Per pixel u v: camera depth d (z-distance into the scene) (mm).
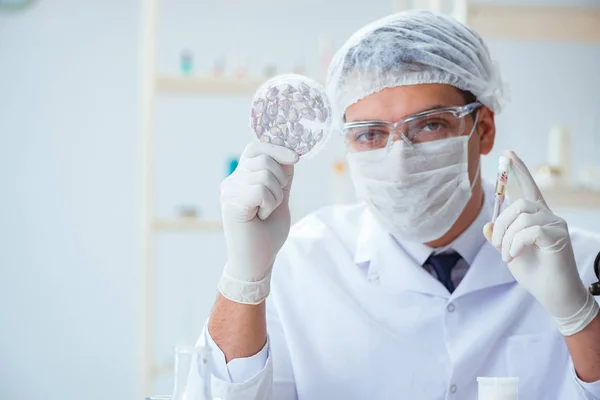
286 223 1695
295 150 1624
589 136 4125
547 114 4168
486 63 2014
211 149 4254
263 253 1647
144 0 3473
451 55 1903
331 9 4320
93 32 4281
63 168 4258
